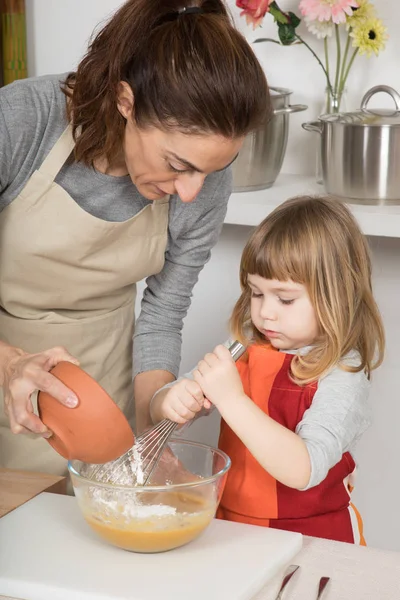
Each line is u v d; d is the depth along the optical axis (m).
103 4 2.56
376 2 2.36
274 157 2.29
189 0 1.17
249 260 1.53
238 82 1.10
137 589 1.04
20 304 1.55
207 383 1.32
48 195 1.41
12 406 1.11
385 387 2.49
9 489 1.31
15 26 2.50
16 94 1.33
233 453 1.53
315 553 1.17
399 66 2.39
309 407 1.48
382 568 1.12
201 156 1.14
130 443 1.08
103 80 1.25
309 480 1.31
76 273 1.50
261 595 1.07
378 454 2.55
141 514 1.10
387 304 2.45
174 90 1.10
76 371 1.08
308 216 1.51
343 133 2.11
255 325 1.56
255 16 2.21
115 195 1.45
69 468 1.16
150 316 1.64
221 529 1.21
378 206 2.15
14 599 1.05
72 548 1.14
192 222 1.55
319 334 1.52
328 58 2.44
